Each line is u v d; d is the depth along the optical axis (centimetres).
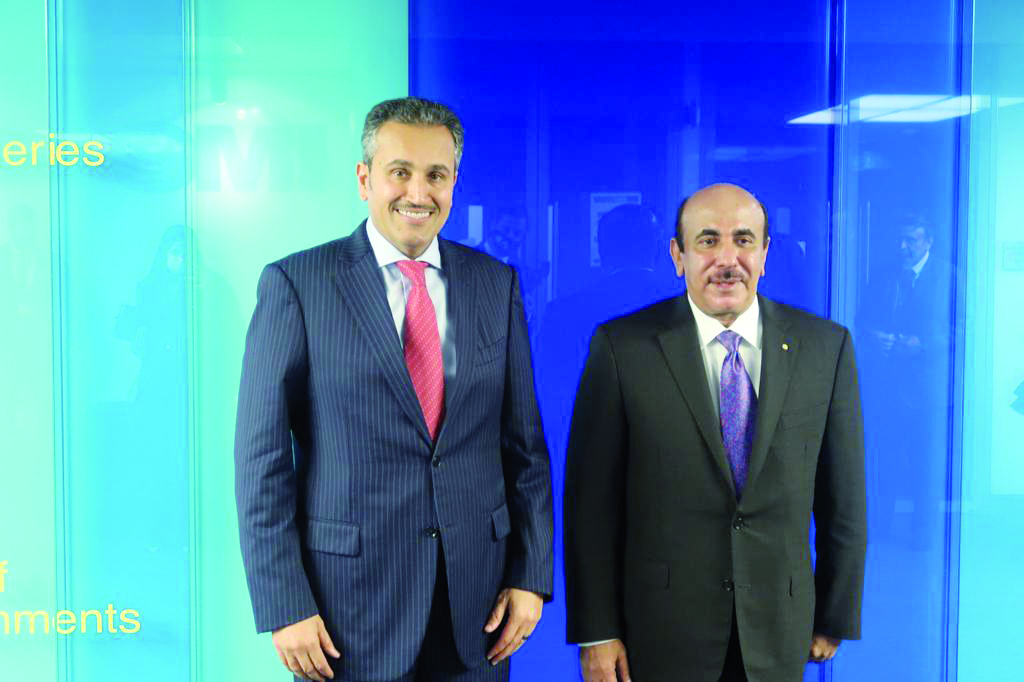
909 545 246
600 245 237
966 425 244
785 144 238
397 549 162
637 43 235
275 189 232
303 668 160
